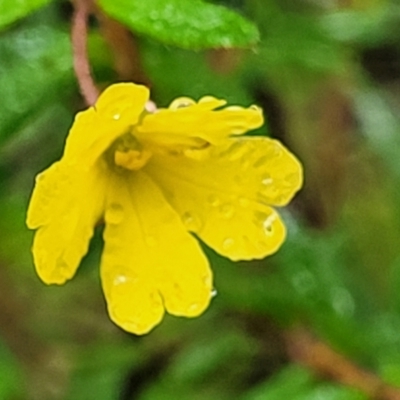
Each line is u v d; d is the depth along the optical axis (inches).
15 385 3.4
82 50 2.3
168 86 2.8
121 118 2.2
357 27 3.3
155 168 2.4
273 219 2.4
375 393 2.9
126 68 2.6
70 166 2.1
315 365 3.0
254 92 3.3
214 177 2.4
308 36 3.2
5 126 2.6
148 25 2.2
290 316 3.0
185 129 2.3
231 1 3.0
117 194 2.4
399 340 3.1
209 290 2.4
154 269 2.4
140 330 2.3
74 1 2.4
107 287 2.3
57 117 3.0
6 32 2.7
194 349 3.4
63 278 2.2
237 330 3.4
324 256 3.1
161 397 3.4
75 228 2.2
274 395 2.9
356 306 3.3
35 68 2.6
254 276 3.1
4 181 3.1
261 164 2.4
